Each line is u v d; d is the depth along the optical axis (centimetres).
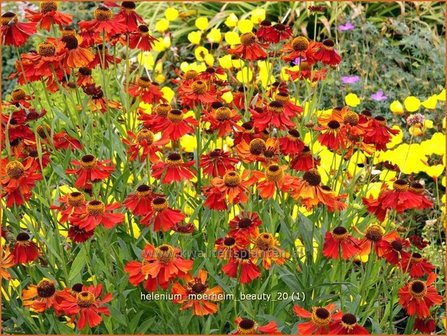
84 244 157
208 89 185
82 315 146
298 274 162
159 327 160
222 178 158
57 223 164
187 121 169
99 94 183
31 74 171
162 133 169
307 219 161
